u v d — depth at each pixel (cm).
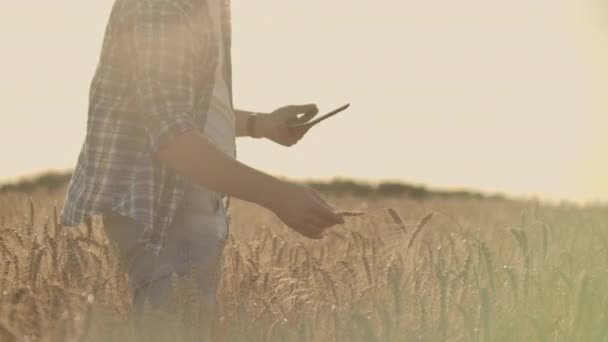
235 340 296
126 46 336
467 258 359
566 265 402
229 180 318
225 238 368
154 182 342
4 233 412
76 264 347
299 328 291
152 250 342
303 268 382
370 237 476
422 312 304
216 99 363
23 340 285
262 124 429
